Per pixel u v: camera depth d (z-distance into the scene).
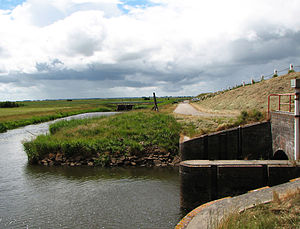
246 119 17.20
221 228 4.77
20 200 11.51
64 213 10.09
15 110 81.75
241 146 14.35
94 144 19.31
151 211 10.08
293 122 11.03
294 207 5.41
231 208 5.65
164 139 20.45
